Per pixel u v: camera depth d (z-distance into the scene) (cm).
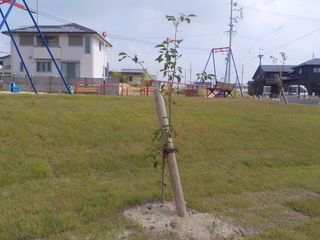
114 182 541
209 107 1278
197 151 746
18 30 3178
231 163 694
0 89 2514
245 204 477
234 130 934
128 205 450
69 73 3178
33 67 3180
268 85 4241
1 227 367
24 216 397
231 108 1307
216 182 570
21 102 955
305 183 581
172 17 445
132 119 914
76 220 395
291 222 424
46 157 611
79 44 3156
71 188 499
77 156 631
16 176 522
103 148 691
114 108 1019
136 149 705
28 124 746
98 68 3356
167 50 430
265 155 768
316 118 1266
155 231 377
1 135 668
